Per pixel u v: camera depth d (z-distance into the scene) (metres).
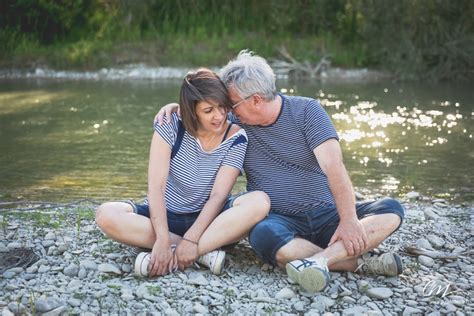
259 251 3.59
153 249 3.54
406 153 7.52
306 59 14.66
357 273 3.64
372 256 3.64
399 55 14.23
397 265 3.54
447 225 4.79
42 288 3.38
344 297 3.32
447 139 8.26
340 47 15.13
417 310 3.21
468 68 14.30
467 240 4.44
